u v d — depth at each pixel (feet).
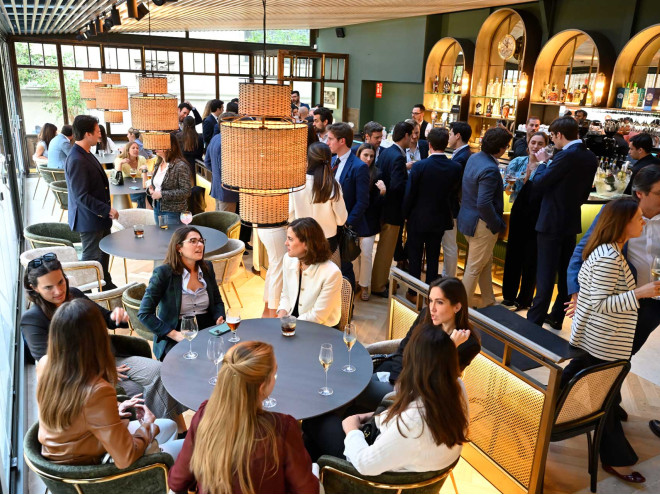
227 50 42.16
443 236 17.49
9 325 12.62
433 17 30.04
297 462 5.67
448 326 8.38
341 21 33.81
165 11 23.66
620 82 21.21
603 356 9.14
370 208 16.21
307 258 10.41
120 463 6.31
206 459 5.34
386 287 17.78
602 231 8.96
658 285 8.56
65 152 25.08
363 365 8.73
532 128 20.67
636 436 10.77
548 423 8.05
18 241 21.54
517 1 23.95
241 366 5.33
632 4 20.72
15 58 36.35
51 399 6.10
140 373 9.83
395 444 6.17
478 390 9.36
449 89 29.78
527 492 8.59
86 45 38.06
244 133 8.34
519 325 10.62
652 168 9.46
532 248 15.90
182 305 10.77
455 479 9.43
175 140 16.29
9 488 8.36
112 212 15.23
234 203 19.84
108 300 12.23
